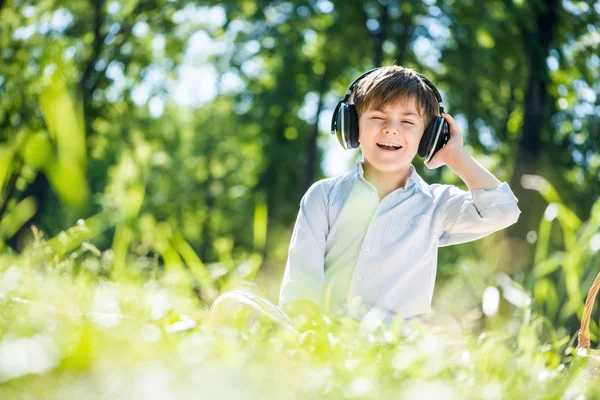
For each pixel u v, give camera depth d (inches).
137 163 144.4
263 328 83.7
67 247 125.3
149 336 52.6
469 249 275.0
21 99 255.1
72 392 34.4
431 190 133.8
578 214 459.5
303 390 45.8
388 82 126.5
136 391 35.9
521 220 348.5
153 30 546.9
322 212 127.5
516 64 484.4
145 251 141.7
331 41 550.9
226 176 910.4
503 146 515.5
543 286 164.2
